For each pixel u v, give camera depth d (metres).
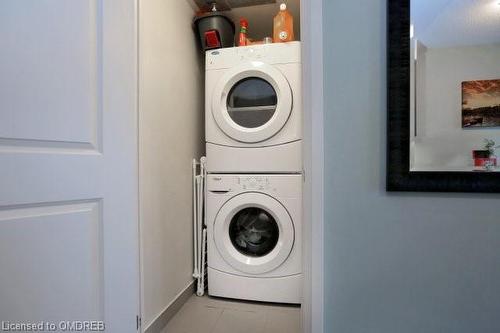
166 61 1.45
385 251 0.82
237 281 1.59
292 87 1.52
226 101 1.62
